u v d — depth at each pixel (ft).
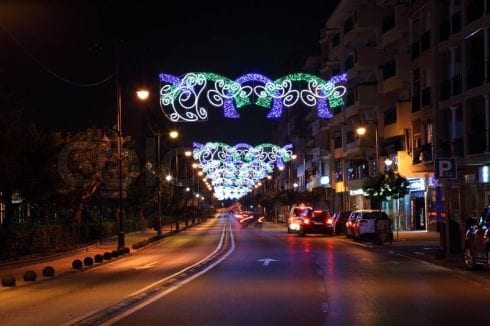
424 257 89.25
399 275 67.10
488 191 120.06
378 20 204.23
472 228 69.87
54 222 139.44
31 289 62.34
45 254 102.47
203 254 107.86
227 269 75.56
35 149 98.02
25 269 84.43
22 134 94.89
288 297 50.47
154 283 62.59
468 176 129.59
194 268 77.77
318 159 294.87
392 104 198.90
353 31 211.82
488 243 63.98
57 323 40.27
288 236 172.35
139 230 212.43
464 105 121.39
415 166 146.20
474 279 62.80
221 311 43.65
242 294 52.49
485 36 113.70
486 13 113.09
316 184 302.66
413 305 45.91
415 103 150.00
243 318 40.63
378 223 122.42
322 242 138.82
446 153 129.29
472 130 120.78
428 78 141.38
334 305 46.03
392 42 181.47
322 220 170.30
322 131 281.74
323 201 293.84
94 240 143.54
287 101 132.57
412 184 179.73
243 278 65.10
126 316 41.91
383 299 49.03
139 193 202.80
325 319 40.04
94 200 157.99
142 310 44.45
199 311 43.73
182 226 277.23
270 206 435.12
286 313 42.52
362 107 205.05
